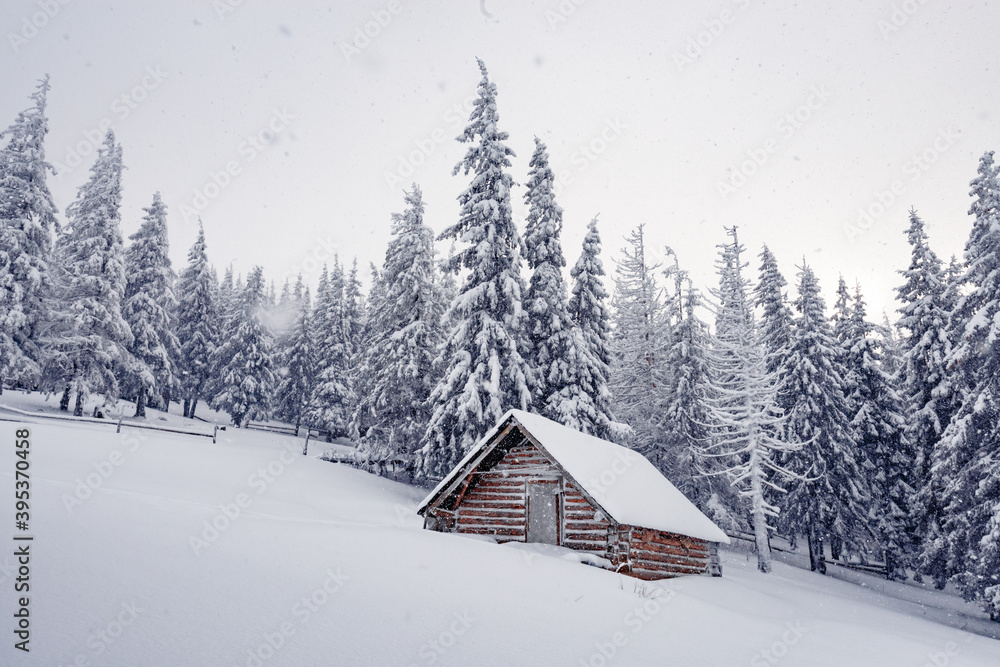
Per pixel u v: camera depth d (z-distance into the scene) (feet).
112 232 115.75
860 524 105.40
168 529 30.17
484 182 93.04
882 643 35.99
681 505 64.18
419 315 112.88
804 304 112.16
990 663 37.78
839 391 108.68
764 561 86.17
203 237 172.24
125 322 114.62
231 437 122.72
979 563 75.00
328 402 161.38
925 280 104.01
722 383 98.53
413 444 107.14
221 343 178.60
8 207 101.65
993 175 85.35
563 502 54.29
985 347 76.13
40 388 105.40
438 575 30.48
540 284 100.83
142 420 121.39
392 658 18.17
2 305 97.09
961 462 81.87
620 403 127.95
